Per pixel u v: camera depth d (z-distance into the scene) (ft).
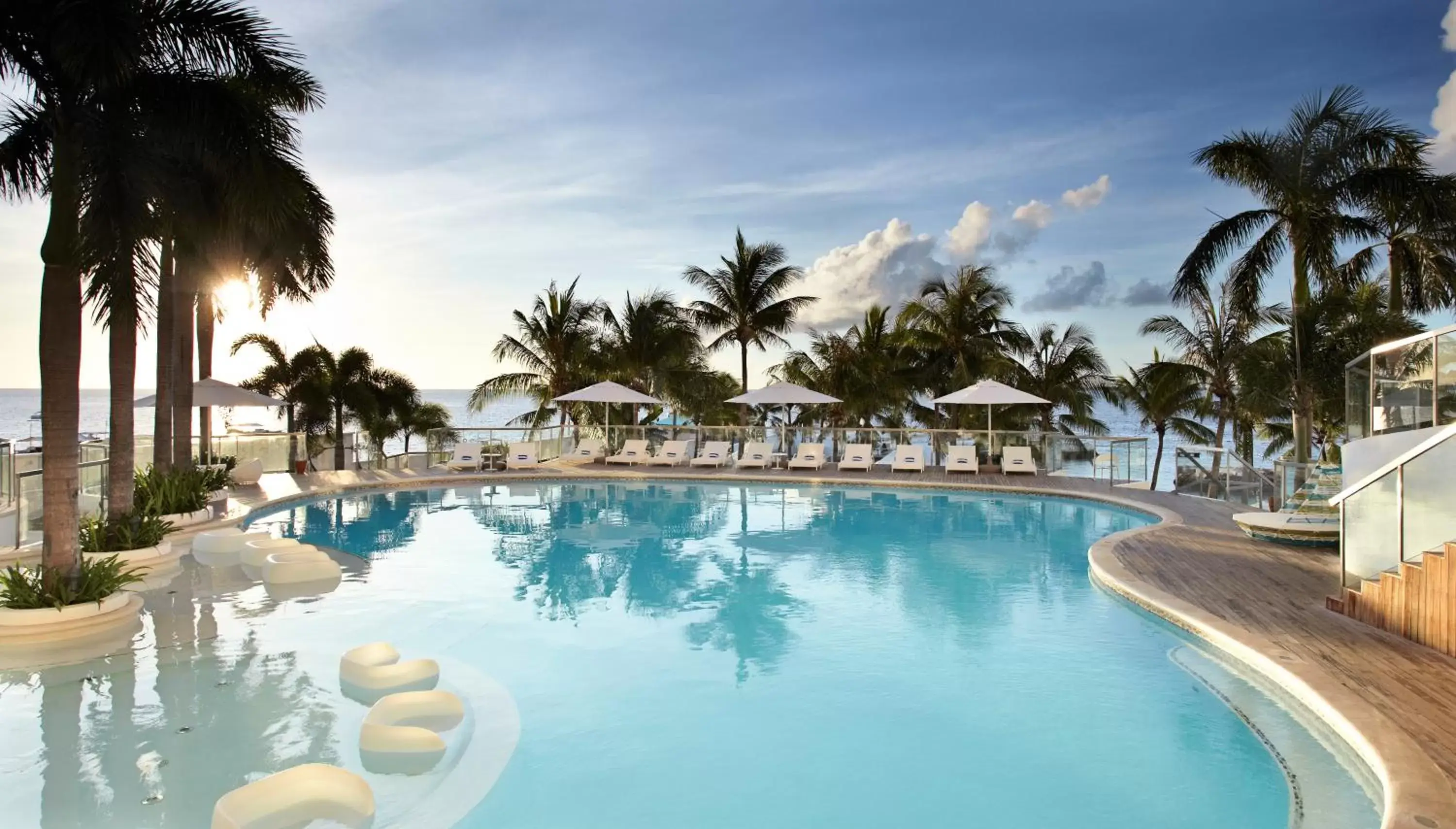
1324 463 43.24
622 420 100.01
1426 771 13.93
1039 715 19.71
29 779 16.15
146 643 24.85
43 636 24.67
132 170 24.97
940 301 97.91
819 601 30.37
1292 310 57.06
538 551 39.96
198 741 17.94
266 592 31.32
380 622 27.55
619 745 18.25
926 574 34.83
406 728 17.60
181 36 26.99
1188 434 103.50
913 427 107.45
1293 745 17.79
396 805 15.35
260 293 48.67
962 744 18.25
